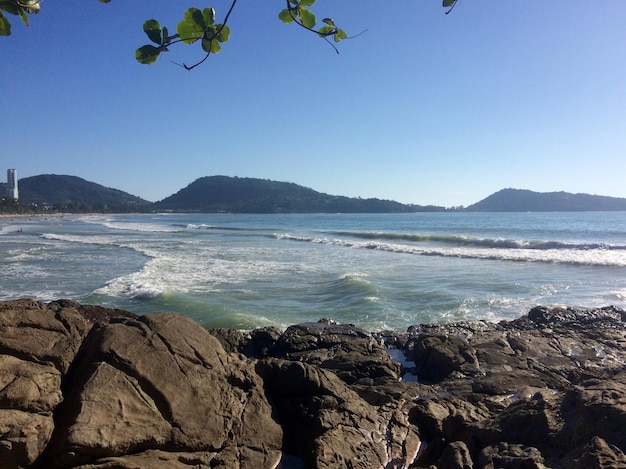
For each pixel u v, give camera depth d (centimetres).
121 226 7962
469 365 942
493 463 509
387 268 2306
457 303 1539
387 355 989
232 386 608
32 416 452
